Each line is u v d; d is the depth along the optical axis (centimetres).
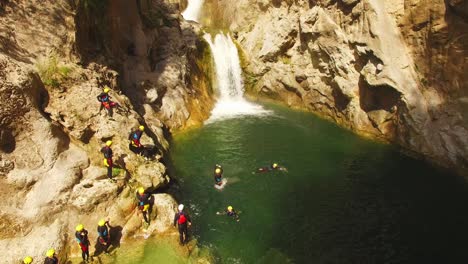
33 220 1562
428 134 2412
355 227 1794
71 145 1806
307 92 3362
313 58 3291
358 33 2777
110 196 1694
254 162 2386
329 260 1591
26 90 1639
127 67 2773
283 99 3528
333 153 2525
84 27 2219
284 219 1848
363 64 2803
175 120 2839
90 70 2114
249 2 3878
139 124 2144
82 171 1755
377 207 1942
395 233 1753
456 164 2242
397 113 2595
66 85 1898
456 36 2288
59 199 1628
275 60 3588
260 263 1574
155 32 3197
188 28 3681
